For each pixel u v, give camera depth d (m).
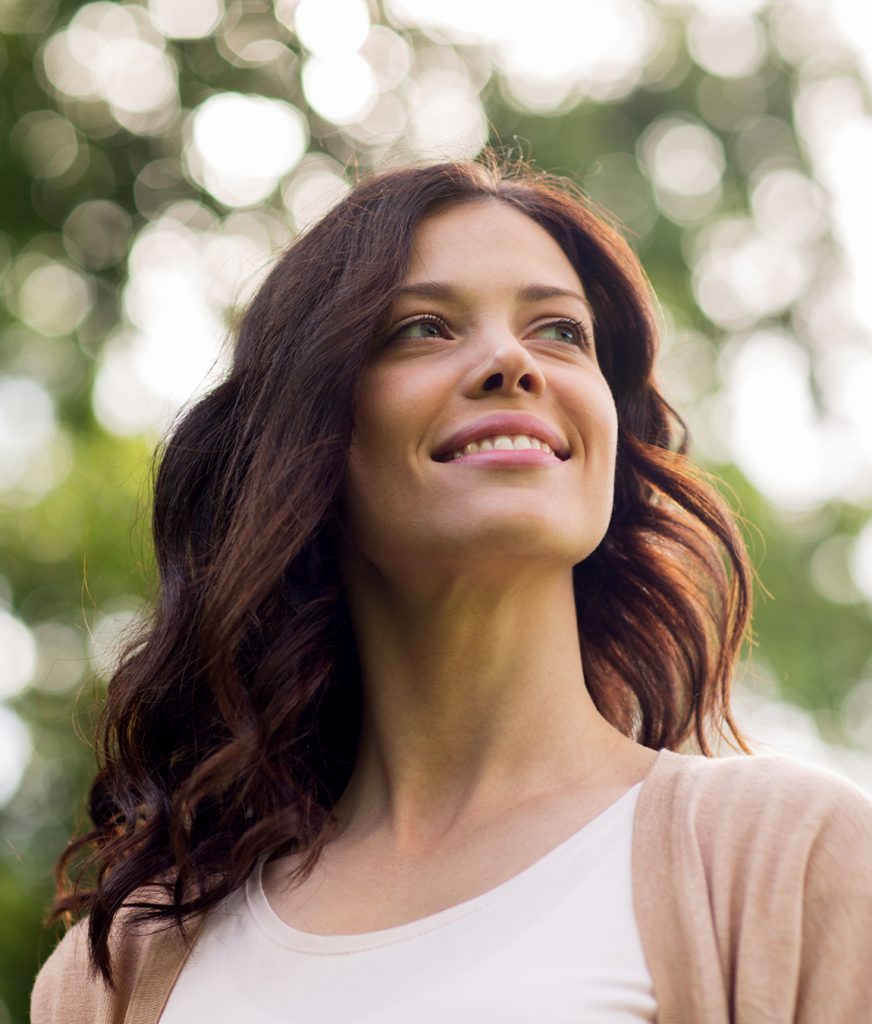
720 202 10.48
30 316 9.09
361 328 2.42
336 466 2.43
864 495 9.30
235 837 2.52
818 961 2.00
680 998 1.98
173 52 9.49
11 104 9.33
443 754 2.41
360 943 2.17
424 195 2.52
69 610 7.40
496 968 2.03
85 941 2.64
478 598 2.38
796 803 2.08
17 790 7.26
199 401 2.74
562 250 2.66
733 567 2.81
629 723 2.79
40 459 7.69
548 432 2.36
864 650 8.67
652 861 2.08
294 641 2.50
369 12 9.69
